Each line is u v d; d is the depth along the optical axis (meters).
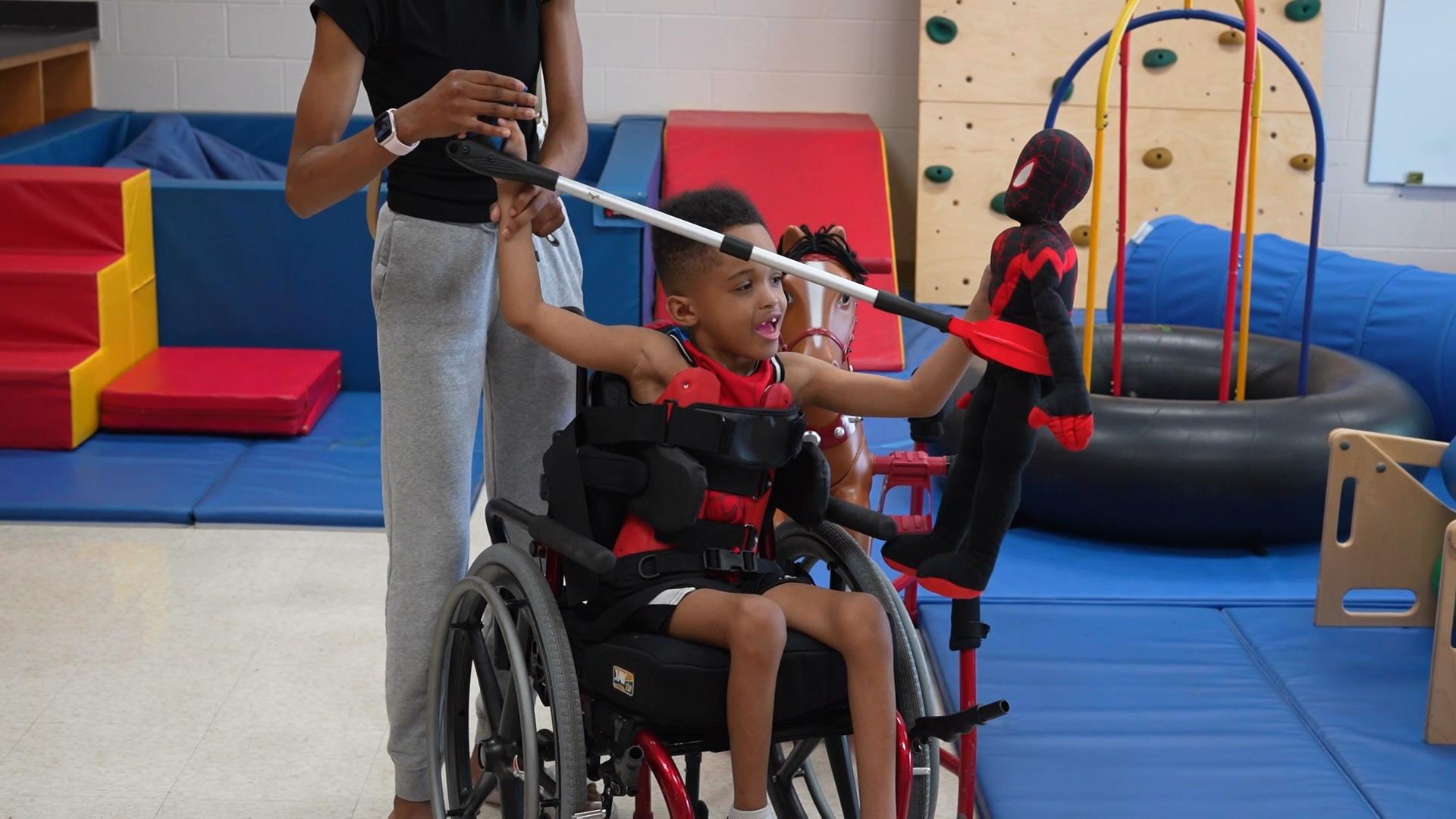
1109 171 5.94
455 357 2.25
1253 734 2.74
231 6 6.14
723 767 2.71
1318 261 4.61
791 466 2.05
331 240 4.86
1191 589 3.43
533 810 1.87
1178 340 4.33
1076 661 3.03
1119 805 2.49
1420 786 2.56
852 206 5.64
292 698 2.94
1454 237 6.31
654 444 1.94
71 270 4.34
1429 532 3.06
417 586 2.29
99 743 2.74
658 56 6.30
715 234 1.91
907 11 6.27
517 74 2.21
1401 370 4.30
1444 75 6.12
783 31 6.29
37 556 3.58
